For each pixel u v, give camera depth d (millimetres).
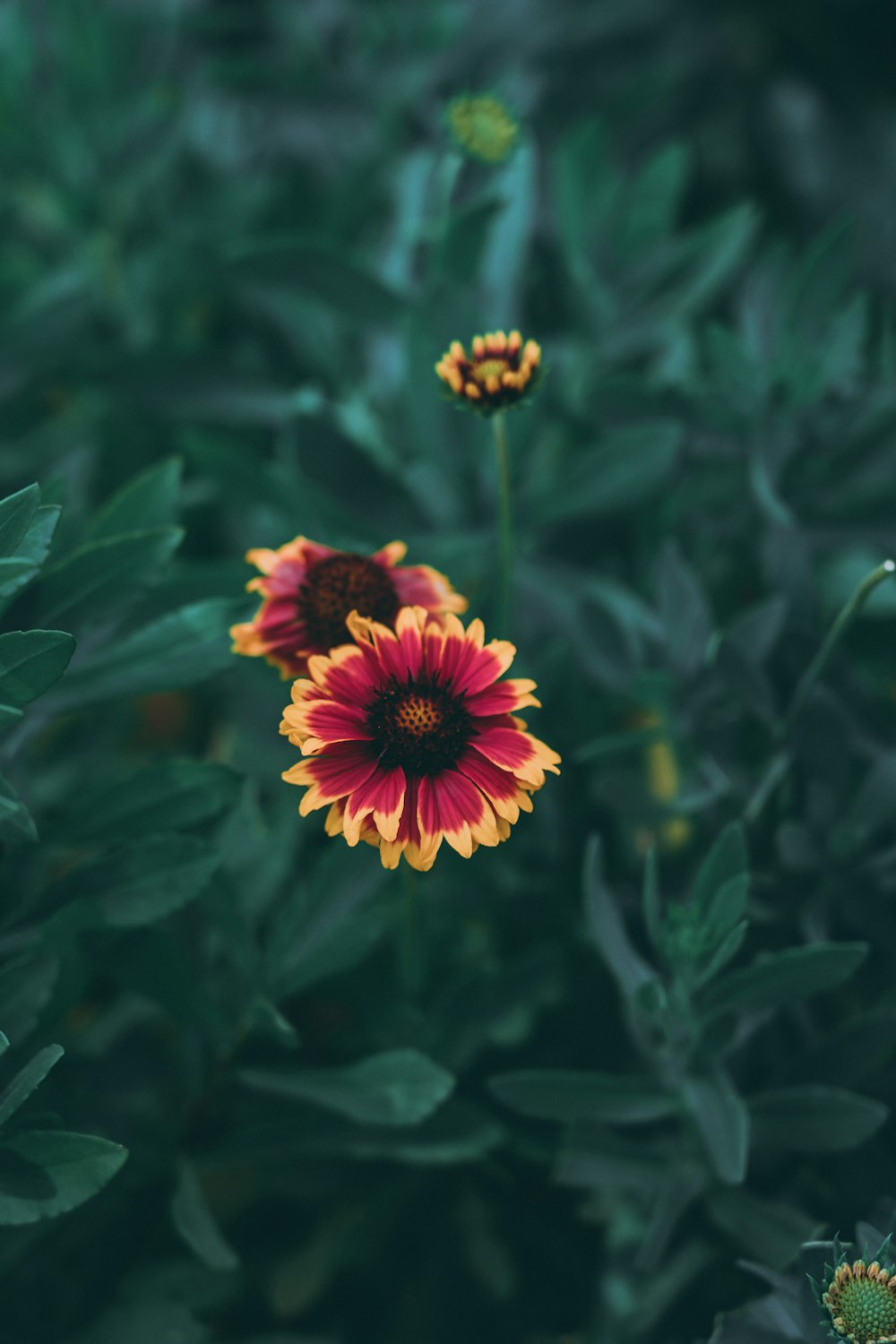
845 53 1111
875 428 815
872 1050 723
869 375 847
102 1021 786
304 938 713
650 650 798
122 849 689
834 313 863
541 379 709
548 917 793
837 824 756
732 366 827
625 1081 722
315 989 765
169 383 886
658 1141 745
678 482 853
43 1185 641
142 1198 745
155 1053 780
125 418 914
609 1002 789
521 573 837
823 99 1068
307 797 651
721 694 772
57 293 872
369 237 946
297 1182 761
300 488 818
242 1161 731
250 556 708
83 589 683
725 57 1076
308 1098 719
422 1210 771
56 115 930
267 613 699
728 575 868
